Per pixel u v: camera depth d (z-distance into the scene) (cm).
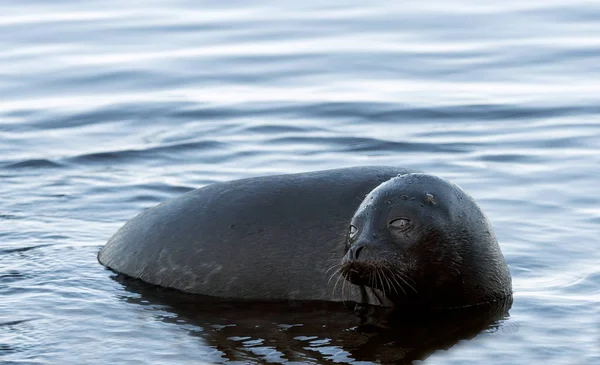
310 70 6631
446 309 3331
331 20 7762
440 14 7900
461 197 3353
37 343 3028
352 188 3556
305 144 5325
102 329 3156
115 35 7450
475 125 5588
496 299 3375
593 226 4056
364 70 6612
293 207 3562
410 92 6175
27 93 6316
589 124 5528
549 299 3359
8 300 3391
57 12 8081
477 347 2989
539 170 4816
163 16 7938
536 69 6588
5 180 4850
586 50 6919
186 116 5856
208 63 6794
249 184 3722
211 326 3203
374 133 5481
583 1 8169
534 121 5631
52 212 4394
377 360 2903
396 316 3278
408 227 3194
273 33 7431
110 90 6347
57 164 5091
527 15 7819
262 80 6469
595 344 2970
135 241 3750
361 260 3133
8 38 7356
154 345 3030
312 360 2911
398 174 3597
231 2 8350
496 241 3431
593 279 3522
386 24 7638
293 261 3478
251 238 3541
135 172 4966
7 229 4150
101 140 5491
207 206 3691
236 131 5572
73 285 3559
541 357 2889
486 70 6581
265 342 3059
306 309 3362
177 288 3578
